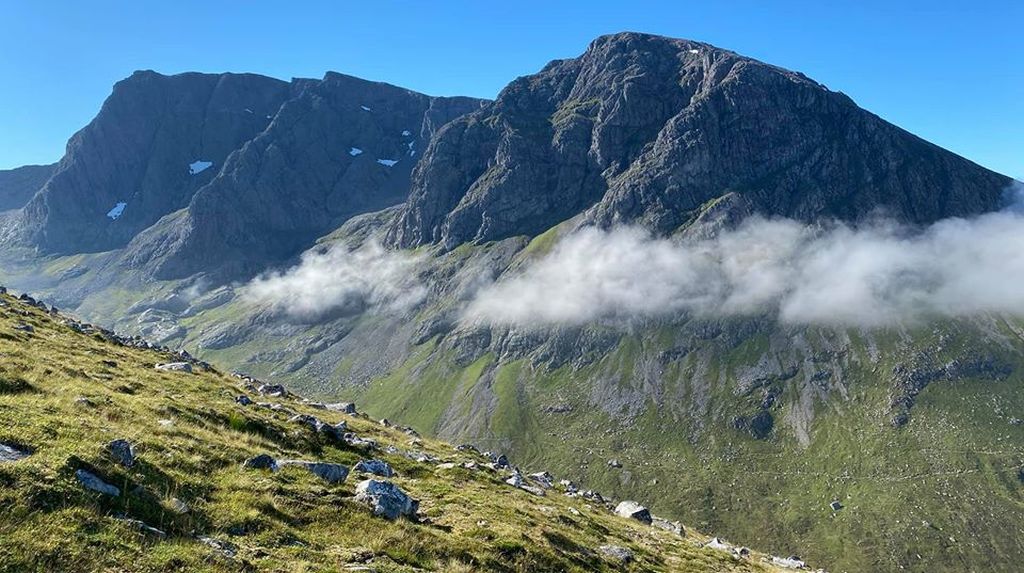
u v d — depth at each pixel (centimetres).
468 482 4616
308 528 2497
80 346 5166
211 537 2122
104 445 2359
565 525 4091
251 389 6297
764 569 4922
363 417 7488
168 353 7188
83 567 1650
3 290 7881
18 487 1852
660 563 4009
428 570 2478
